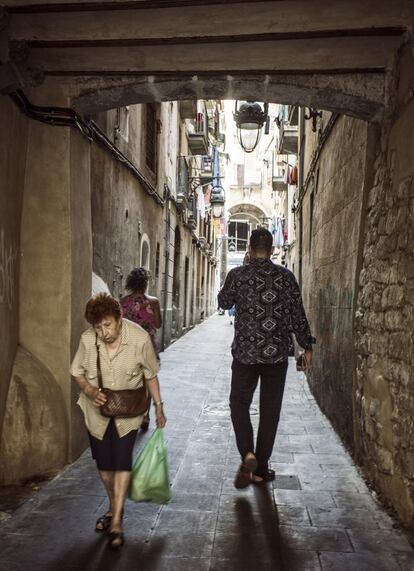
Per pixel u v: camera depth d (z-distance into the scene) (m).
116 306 3.15
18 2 3.60
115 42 4.10
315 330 8.11
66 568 2.89
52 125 4.62
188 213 17.94
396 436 3.58
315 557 3.04
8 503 3.77
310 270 9.38
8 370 4.18
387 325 3.80
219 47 4.21
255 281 4.14
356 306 4.79
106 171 7.31
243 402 4.13
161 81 4.62
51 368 4.56
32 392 4.32
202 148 18.64
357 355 4.72
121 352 3.19
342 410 5.50
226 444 5.36
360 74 4.42
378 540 3.26
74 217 4.70
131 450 3.27
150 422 6.19
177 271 16.77
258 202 50.88
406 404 3.39
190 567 2.92
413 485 3.29
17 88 3.88
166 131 13.25
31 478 4.23
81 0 3.57
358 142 5.22
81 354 3.25
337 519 3.56
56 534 3.29
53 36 4.03
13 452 4.16
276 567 2.93
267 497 3.95
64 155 4.62
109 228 7.55
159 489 3.30
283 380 4.20
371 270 4.33
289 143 13.49
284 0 3.58
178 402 7.35
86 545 3.16
